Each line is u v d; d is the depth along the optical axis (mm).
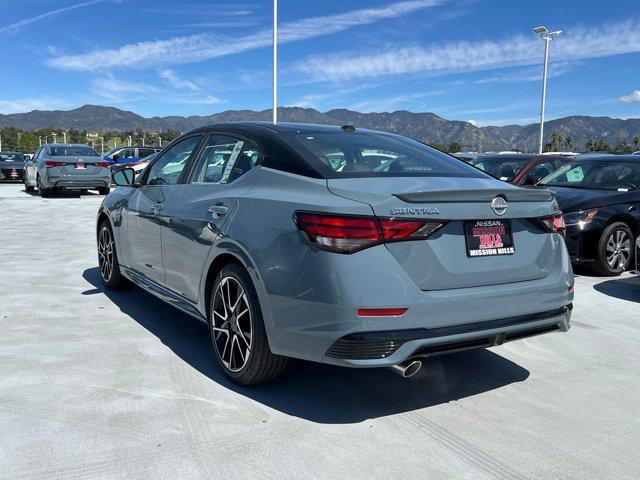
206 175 3768
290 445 2600
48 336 4051
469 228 2814
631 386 3406
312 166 3066
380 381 3393
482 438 2721
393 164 3322
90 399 3016
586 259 6586
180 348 3859
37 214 12156
